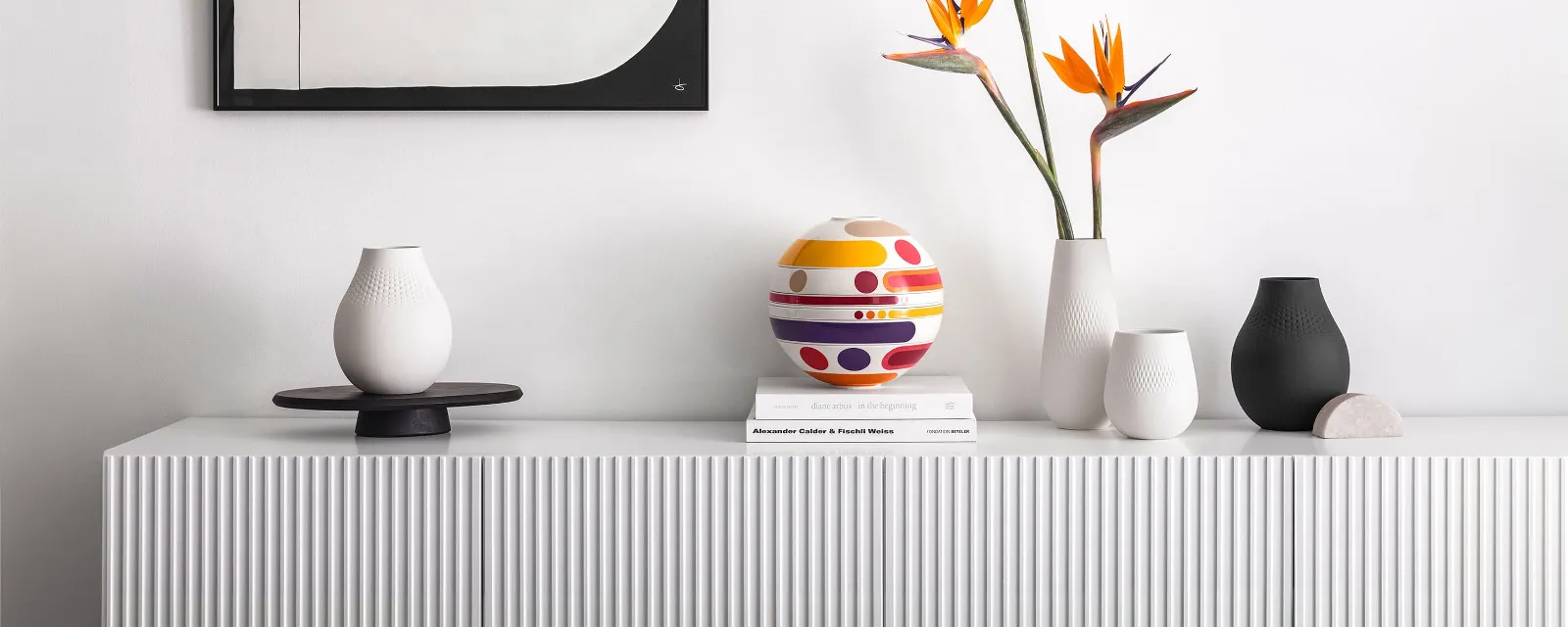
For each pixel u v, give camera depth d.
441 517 1.15
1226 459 1.14
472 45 1.37
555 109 1.38
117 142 1.39
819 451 1.17
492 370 1.41
